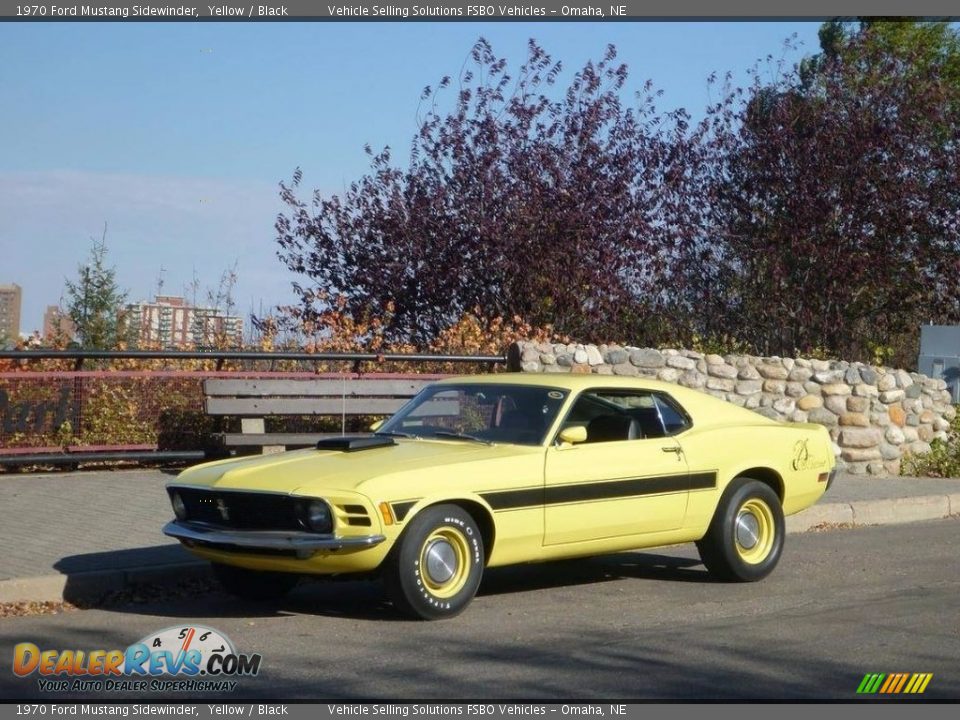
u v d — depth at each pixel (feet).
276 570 24.90
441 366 48.62
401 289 63.82
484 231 62.13
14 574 26.99
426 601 24.91
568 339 56.13
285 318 60.80
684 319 69.05
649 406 29.76
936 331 55.36
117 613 26.30
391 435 28.86
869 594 29.07
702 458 29.48
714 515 29.89
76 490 39.06
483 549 25.95
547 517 26.58
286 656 22.54
